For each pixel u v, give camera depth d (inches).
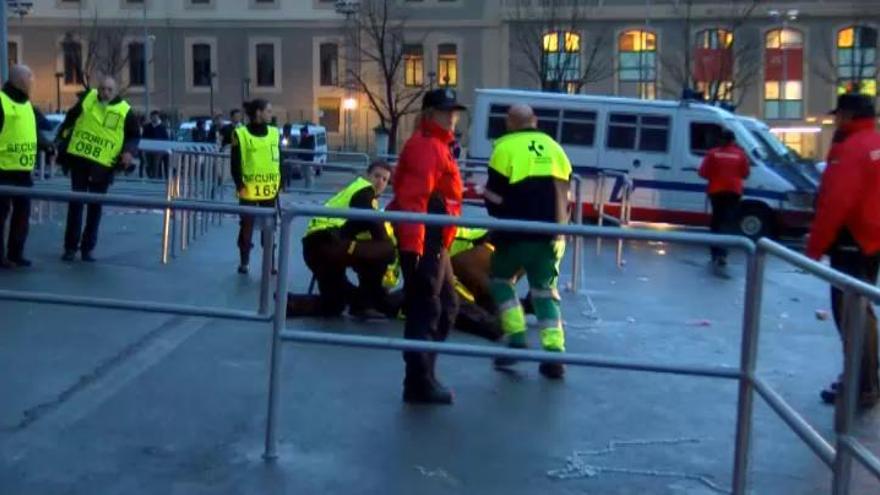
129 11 2386.8
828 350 395.9
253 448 262.2
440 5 2282.2
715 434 288.2
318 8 2365.9
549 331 332.5
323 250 409.4
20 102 459.2
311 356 352.2
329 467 251.4
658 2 2182.6
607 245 749.3
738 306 502.3
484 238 403.9
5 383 309.0
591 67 2183.8
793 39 2158.0
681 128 957.2
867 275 314.7
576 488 245.8
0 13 757.9
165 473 244.5
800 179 947.3
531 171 329.1
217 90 2393.0
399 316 419.8
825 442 197.0
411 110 2191.2
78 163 510.3
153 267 522.3
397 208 292.0
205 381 318.0
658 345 400.5
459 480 247.0
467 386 324.8
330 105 2373.3
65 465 248.1
